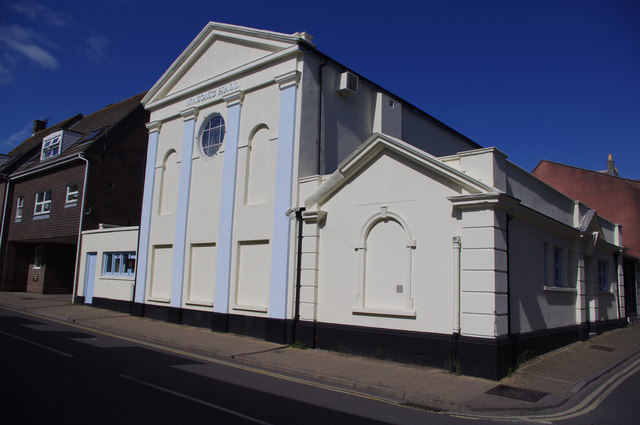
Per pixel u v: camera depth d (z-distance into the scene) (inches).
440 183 415.8
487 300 372.5
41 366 336.2
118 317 669.3
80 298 819.4
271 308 514.3
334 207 488.1
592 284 633.0
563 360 446.0
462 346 376.8
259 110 575.5
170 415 239.6
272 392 306.2
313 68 551.5
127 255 756.0
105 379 308.2
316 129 543.8
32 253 1093.1
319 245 493.7
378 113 631.2
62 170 940.6
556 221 498.0
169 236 667.4
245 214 565.3
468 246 387.9
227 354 433.1
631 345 565.6
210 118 652.7
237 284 565.6
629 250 1064.2
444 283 401.1
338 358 430.3
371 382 344.5
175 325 611.5
